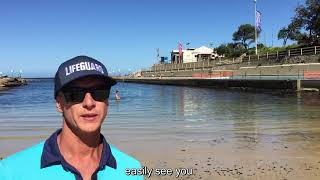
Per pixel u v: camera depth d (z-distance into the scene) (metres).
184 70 114.06
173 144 16.59
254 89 62.03
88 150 2.94
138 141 17.45
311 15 77.69
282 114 28.38
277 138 18.00
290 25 84.44
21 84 126.00
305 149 15.28
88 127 2.88
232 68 89.69
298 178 11.07
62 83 2.86
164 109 34.44
